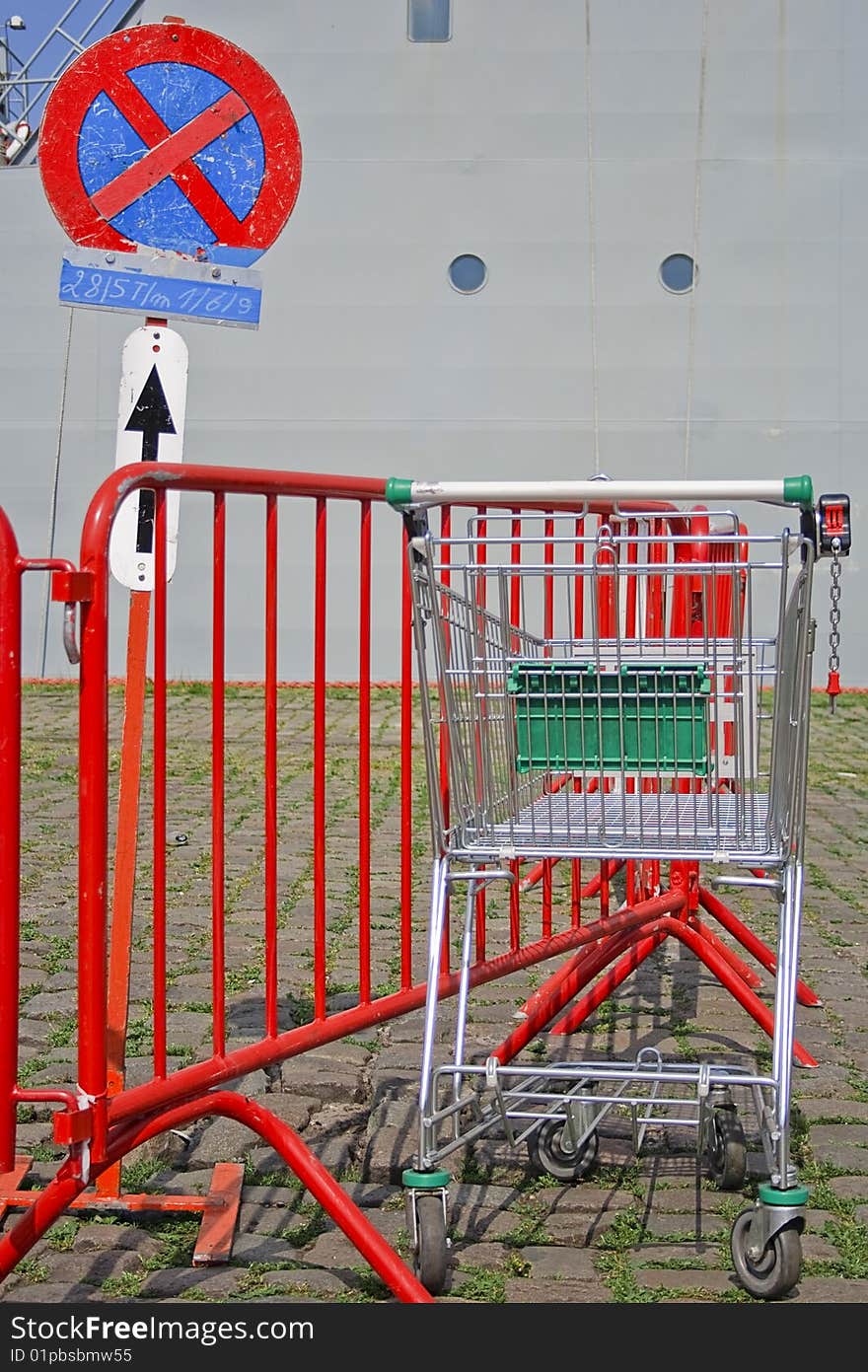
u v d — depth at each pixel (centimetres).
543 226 1321
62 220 343
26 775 914
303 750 1040
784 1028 301
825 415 1325
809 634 301
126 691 330
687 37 1305
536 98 1313
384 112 1321
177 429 347
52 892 613
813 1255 306
